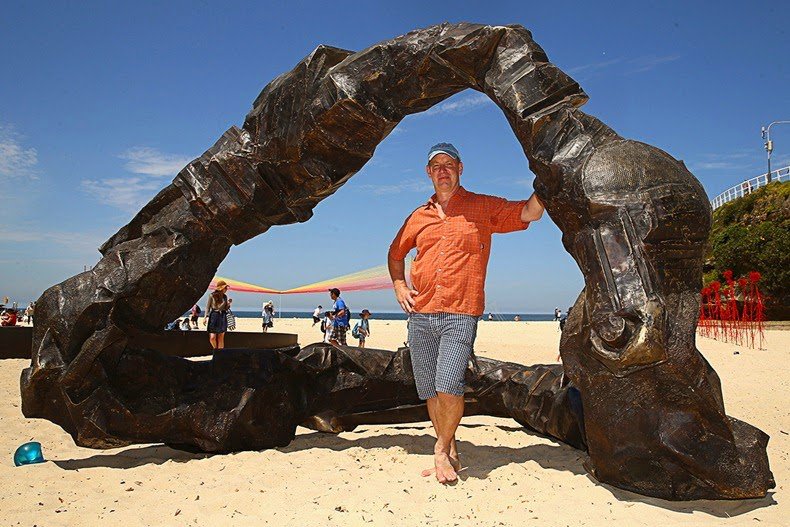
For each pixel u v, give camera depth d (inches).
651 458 151.5
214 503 150.3
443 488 161.5
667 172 156.2
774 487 160.1
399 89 191.0
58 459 196.9
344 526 136.2
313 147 195.6
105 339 179.5
